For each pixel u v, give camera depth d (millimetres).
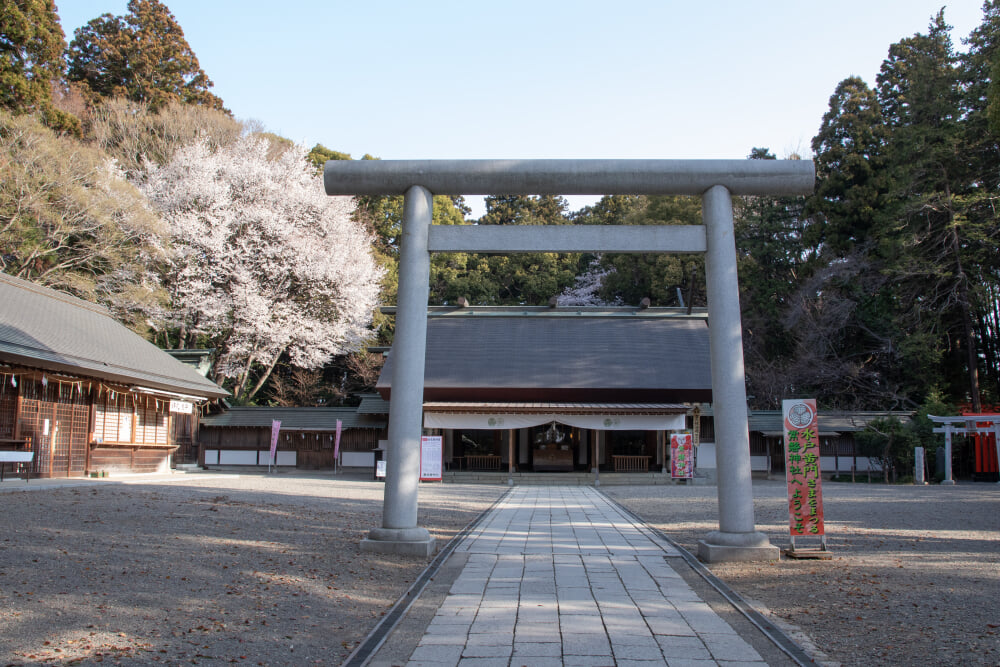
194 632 4766
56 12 27359
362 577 6883
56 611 4930
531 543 9320
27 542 7027
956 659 4477
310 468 27266
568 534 10234
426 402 24719
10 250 22109
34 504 9711
